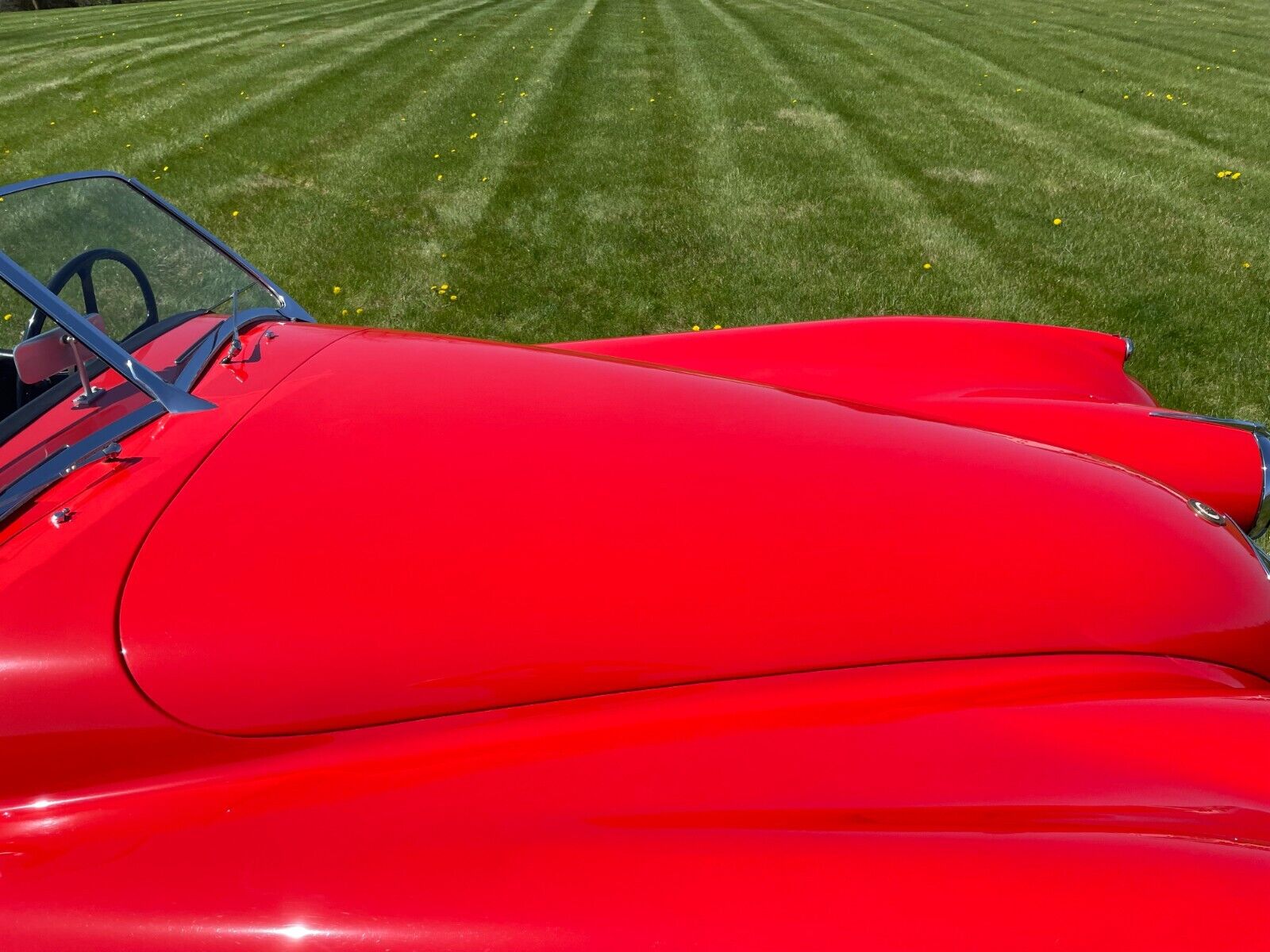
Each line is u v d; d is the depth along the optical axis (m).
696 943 0.93
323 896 1.03
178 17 22.80
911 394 2.17
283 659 1.24
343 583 1.29
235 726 1.23
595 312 4.92
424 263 5.63
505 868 1.02
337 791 1.18
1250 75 12.61
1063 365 2.34
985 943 0.89
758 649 1.27
